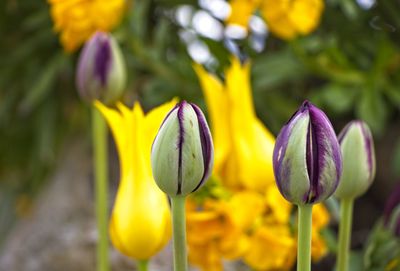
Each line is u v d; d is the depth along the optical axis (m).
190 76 1.67
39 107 1.97
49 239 1.89
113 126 0.88
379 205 1.87
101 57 1.07
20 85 1.99
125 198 0.87
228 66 1.66
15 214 2.16
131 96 1.87
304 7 1.29
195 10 1.73
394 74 1.63
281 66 1.63
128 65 1.76
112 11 1.23
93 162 2.02
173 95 1.69
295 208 1.16
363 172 0.87
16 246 1.95
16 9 1.88
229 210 0.97
